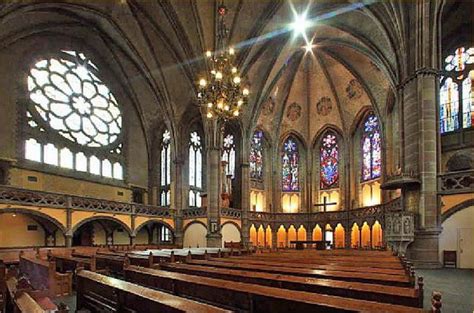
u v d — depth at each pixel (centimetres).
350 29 3203
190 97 3838
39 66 3312
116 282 663
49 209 2781
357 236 3909
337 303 473
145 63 3666
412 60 2467
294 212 4462
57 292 1255
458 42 2941
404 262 1069
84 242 3494
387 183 2398
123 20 3356
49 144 3216
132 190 3953
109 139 3797
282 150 4556
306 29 3409
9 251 2483
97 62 3897
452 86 2944
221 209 3594
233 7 3170
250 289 597
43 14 3133
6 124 2917
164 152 4175
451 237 2225
